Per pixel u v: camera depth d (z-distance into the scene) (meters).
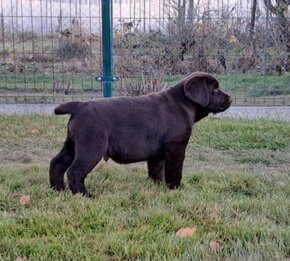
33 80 8.34
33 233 3.23
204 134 6.36
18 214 3.58
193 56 8.14
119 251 2.99
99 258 2.89
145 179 4.54
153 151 4.19
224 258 2.93
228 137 6.29
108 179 4.51
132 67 8.05
